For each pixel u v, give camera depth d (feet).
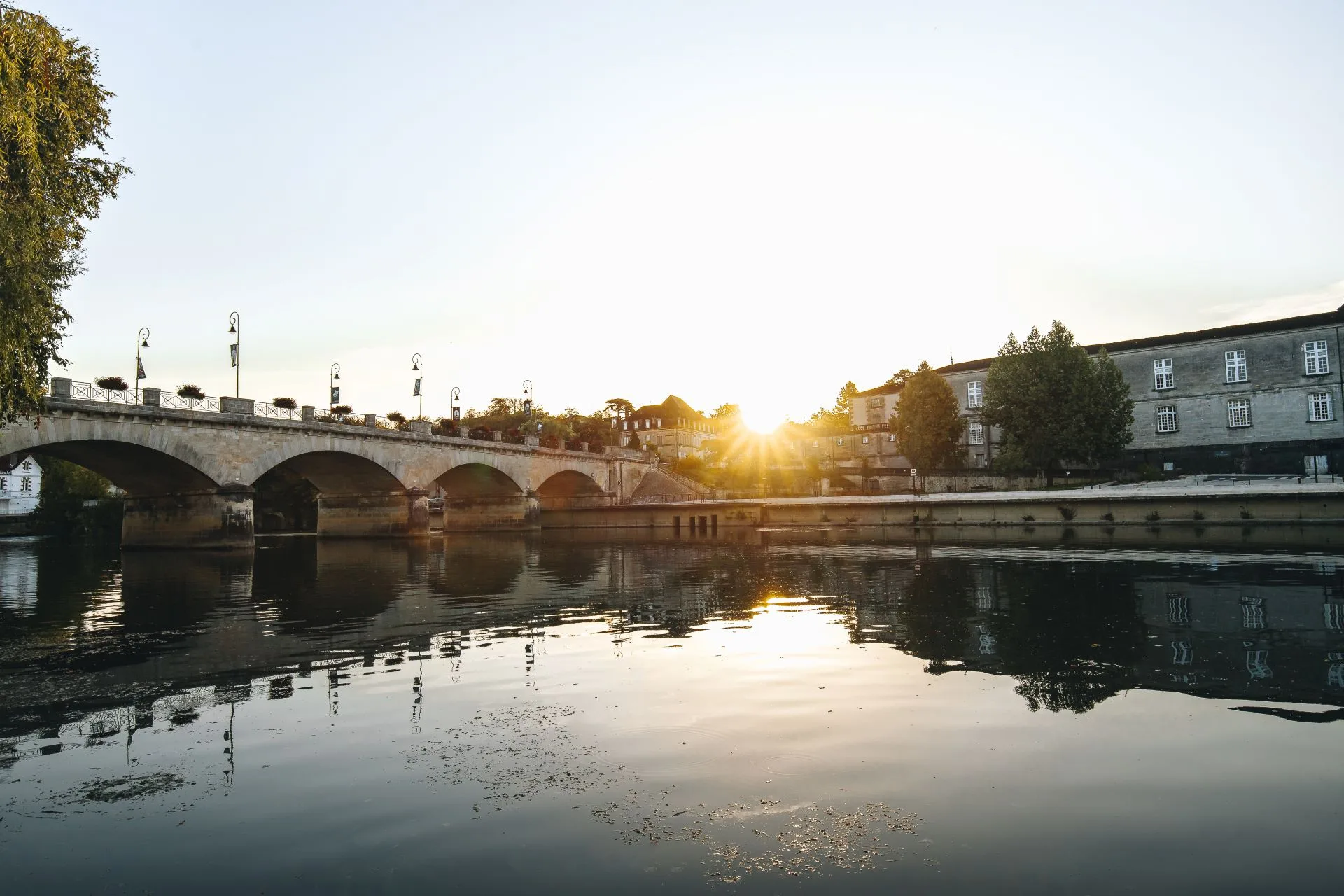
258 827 19.99
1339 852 17.51
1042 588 65.00
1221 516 143.74
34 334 61.98
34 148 55.62
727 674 35.35
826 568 90.68
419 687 34.12
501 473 245.24
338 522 223.10
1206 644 40.19
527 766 23.80
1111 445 203.51
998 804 20.35
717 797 21.18
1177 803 20.24
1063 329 210.38
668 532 234.17
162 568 115.03
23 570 111.86
